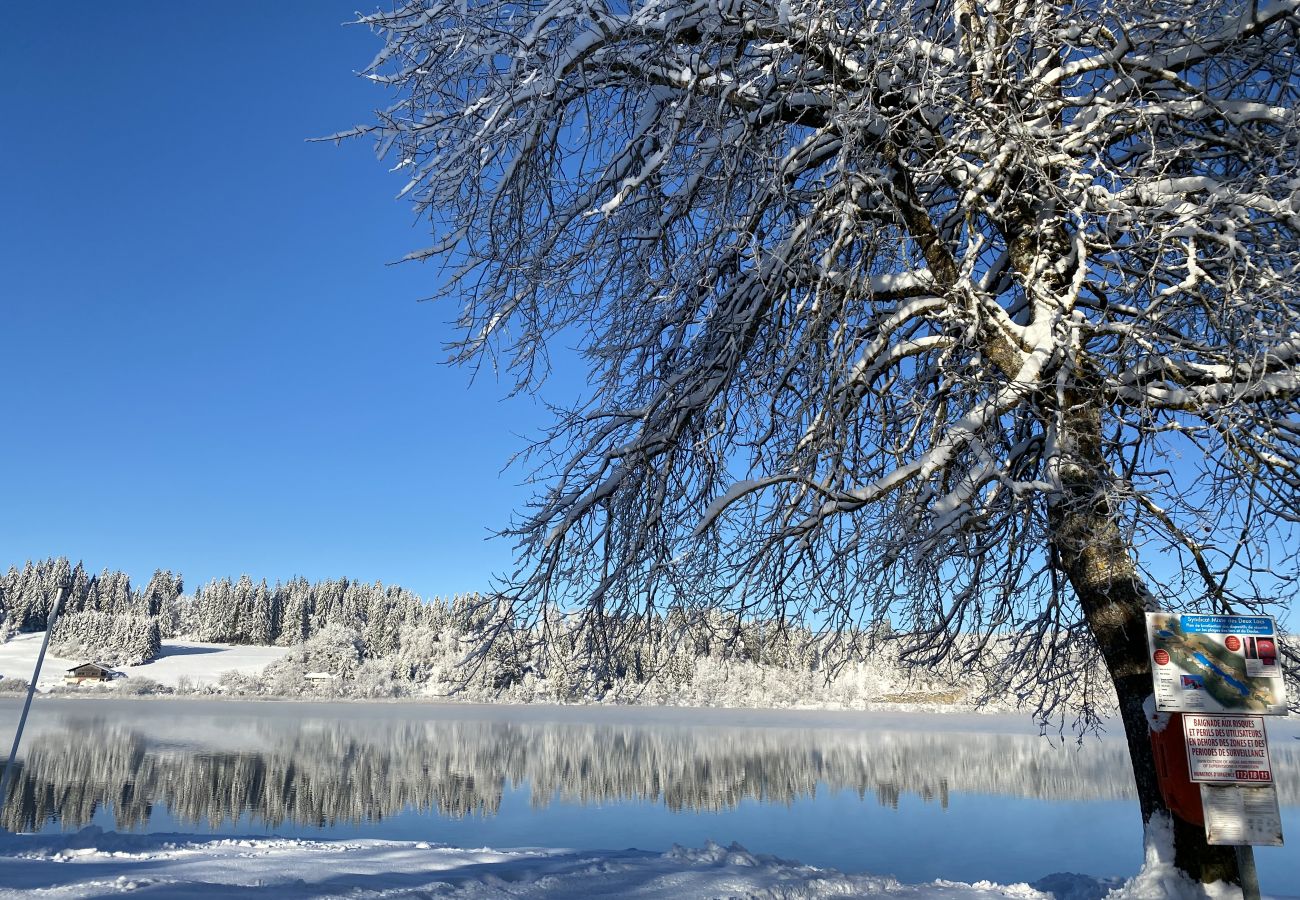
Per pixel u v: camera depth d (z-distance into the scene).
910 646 9.76
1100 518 7.14
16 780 35.66
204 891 6.35
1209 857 6.26
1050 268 8.00
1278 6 6.97
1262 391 6.71
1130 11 7.28
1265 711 5.56
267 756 48.88
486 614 9.55
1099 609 7.17
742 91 7.70
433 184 8.30
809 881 7.67
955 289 7.36
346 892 6.47
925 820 27.97
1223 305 6.73
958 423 7.48
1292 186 6.70
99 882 6.68
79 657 145.88
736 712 113.50
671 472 9.58
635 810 30.27
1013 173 7.87
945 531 7.29
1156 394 7.30
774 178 7.47
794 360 7.84
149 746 53.09
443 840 23.67
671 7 7.29
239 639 176.75
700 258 8.26
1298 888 16.95
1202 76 7.66
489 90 7.75
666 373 9.87
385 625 154.62
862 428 9.73
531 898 6.76
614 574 9.20
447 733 70.44
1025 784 38.53
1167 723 6.18
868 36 7.02
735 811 30.17
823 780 39.88
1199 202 7.07
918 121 7.66
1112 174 6.79
